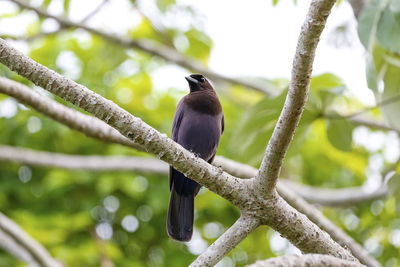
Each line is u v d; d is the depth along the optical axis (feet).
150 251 45.24
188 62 46.47
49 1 41.37
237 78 46.55
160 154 19.47
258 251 45.32
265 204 19.85
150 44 47.11
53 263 35.37
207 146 29.89
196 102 29.76
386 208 45.65
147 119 44.21
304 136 28.37
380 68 26.84
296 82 17.84
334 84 34.12
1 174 43.91
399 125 27.04
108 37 45.11
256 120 28.53
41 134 44.37
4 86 26.32
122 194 44.45
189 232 26.91
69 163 38.40
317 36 17.20
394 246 47.01
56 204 43.80
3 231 36.06
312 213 29.63
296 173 46.70
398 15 23.21
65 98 18.98
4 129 44.29
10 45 18.97
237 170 30.19
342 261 16.57
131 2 45.39
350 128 27.99
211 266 19.70
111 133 28.40
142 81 46.21
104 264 39.42
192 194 27.27
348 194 41.42
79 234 42.88
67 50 46.42
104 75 46.83
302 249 20.51
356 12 28.63
